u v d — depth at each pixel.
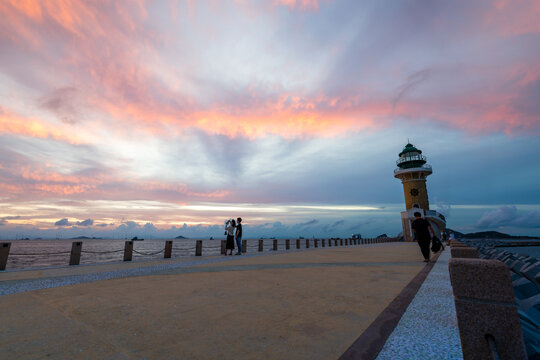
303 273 6.66
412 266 8.10
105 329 2.74
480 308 1.64
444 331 2.57
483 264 1.69
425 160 49.28
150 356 2.14
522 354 1.48
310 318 3.11
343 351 2.24
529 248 69.00
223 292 4.49
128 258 9.94
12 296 4.18
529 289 5.59
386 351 2.13
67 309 3.46
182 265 8.45
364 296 4.20
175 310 3.43
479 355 1.59
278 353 2.20
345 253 14.93
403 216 47.84
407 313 3.18
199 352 2.22
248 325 2.88
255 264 8.77
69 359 2.07
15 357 2.09
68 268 7.66
